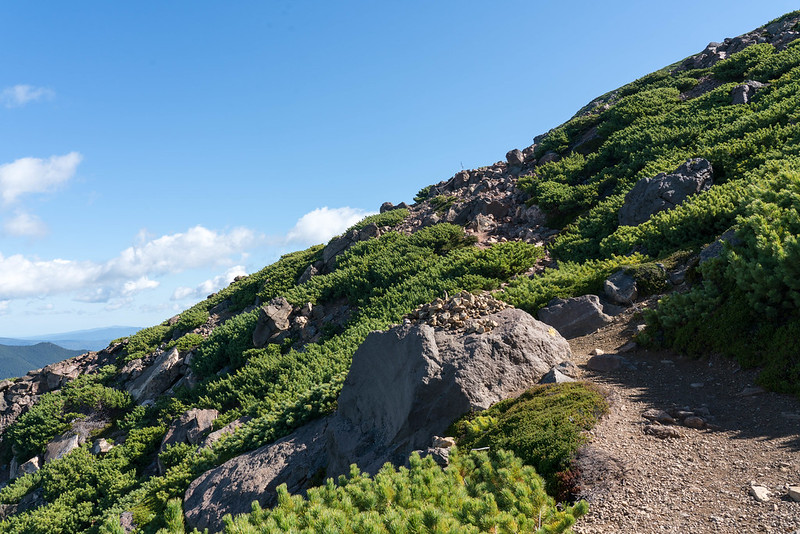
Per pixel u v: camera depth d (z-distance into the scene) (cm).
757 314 1082
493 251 2555
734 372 1020
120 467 2188
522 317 1277
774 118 2539
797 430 774
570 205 2952
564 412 937
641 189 2305
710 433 834
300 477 1233
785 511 597
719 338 1102
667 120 3391
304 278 3400
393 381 1193
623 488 729
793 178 1388
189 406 2459
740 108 3009
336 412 1340
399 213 3884
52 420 2716
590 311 1523
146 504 1590
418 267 2758
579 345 1397
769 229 1160
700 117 3152
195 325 3506
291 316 2803
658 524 638
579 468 789
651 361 1172
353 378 1314
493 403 1087
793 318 1009
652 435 852
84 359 3538
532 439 883
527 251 2517
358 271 2945
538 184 3356
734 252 1200
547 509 688
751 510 618
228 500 1264
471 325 1258
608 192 2905
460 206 3531
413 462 831
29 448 2673
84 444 2530
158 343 3488
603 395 1005
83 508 1975
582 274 1861
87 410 2783
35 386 3269
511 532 614
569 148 3959
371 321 2336
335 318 2706
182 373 2862
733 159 2294
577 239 2483
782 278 1027
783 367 933
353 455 1162
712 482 700
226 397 2277
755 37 4597
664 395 998
